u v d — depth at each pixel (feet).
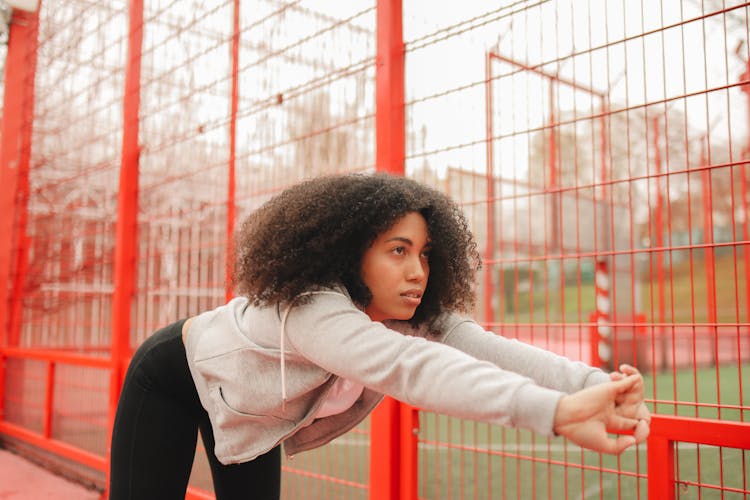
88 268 15.44
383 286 3.80
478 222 19.94
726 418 15.58
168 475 4.76
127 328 10.96
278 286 3.76
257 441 4.30
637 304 25.62
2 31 16.55
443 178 8.37
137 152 11.55
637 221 36.19
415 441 6.91
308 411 4.15
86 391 12.39
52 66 15.16
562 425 2.74
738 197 39.96
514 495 10.16
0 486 11.18
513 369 3.93
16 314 15.34
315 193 3.85
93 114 13.52
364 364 3.33
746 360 31.73
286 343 3.82
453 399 3.01
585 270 54.39
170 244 12.92
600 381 3.51
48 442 12.53
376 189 3.82
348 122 7.86
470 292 4.53
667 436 5.11
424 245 3.98
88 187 15.28
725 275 55.16
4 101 15.90
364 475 10.84
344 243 3.77
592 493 10.23
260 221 4.00
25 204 15.67
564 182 27.35
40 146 15.56
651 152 27.17
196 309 12.59
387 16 7.45
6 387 15.02
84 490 11.00
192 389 4.79
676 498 5.15
